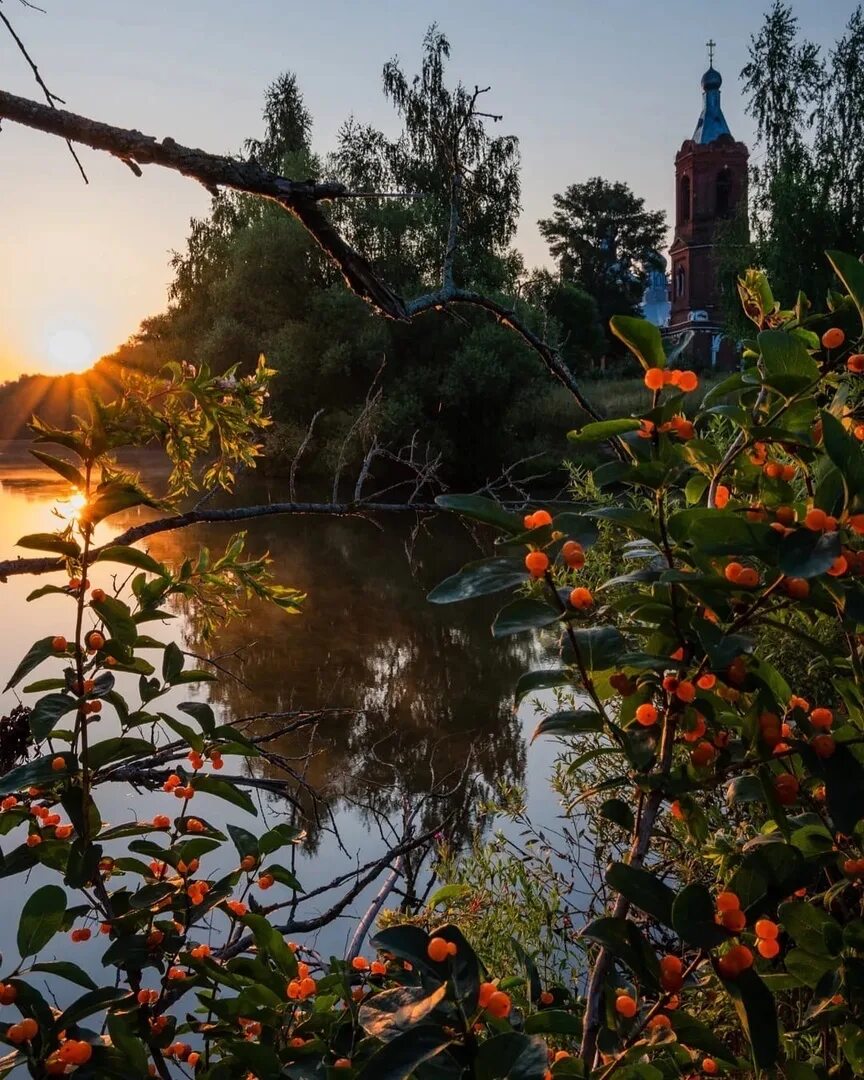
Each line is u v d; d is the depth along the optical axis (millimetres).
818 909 1061
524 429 25547
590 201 63625
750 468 1186
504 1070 793
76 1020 1225
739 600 1019
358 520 20938
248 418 2705
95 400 1467
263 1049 1268
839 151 22422
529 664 10219
